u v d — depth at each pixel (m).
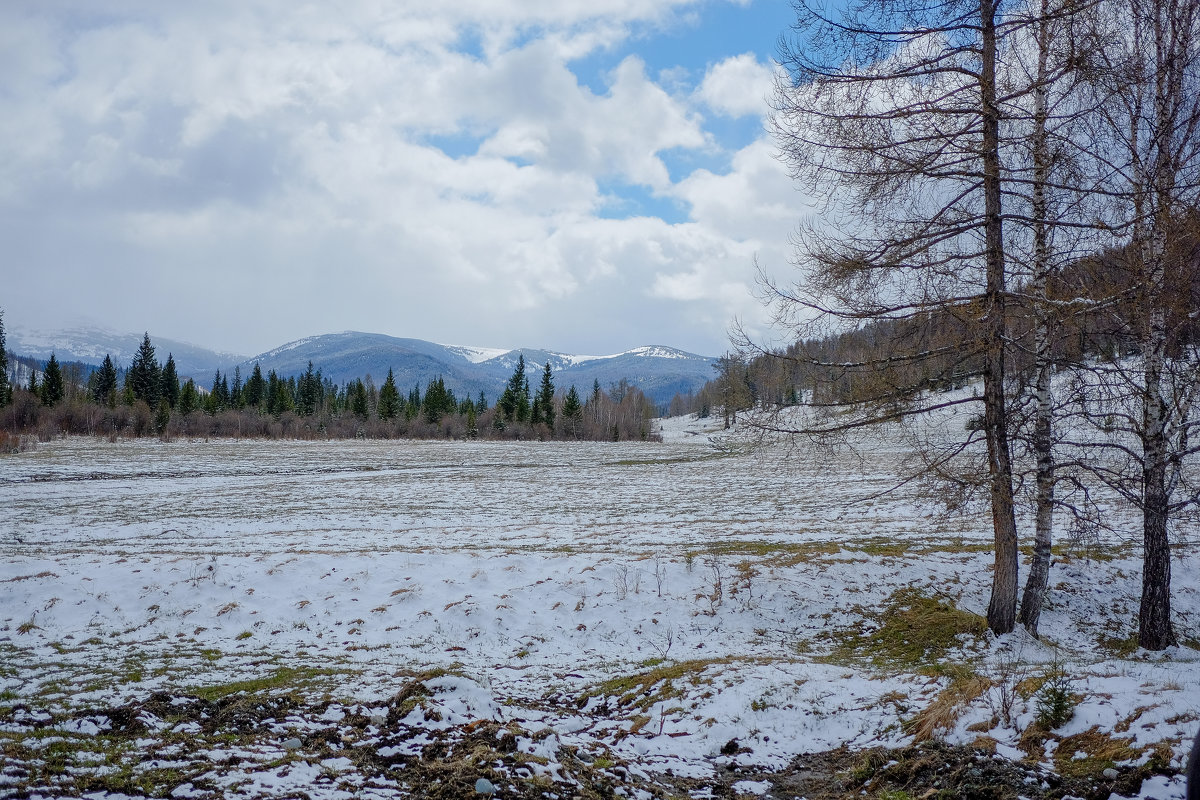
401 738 6.67
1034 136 9.64
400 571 15.23
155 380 95.69
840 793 6.07
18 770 5.38
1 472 38.72
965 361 10.50
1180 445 10.77
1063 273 10.14
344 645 11.53
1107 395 10.34
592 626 12.91
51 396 84.31
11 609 12.34
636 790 6.01
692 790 6.28
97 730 6.70
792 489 33.38
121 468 43.31
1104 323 9.89
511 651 11.71
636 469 48.44
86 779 5.34
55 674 9.27
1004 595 11.56
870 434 10.90
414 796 5.39
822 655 11.76
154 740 6.48
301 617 12.86
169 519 24.88
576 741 7.19
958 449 10.90
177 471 42.97
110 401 86.75
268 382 116.94
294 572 14.98
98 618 12.26
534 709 8.62
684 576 15.07
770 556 16.48
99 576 14.07
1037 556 11.86
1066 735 5.86
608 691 9.50
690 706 8.39
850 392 10.70
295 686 8.90
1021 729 6.20
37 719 6.91
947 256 9.89
